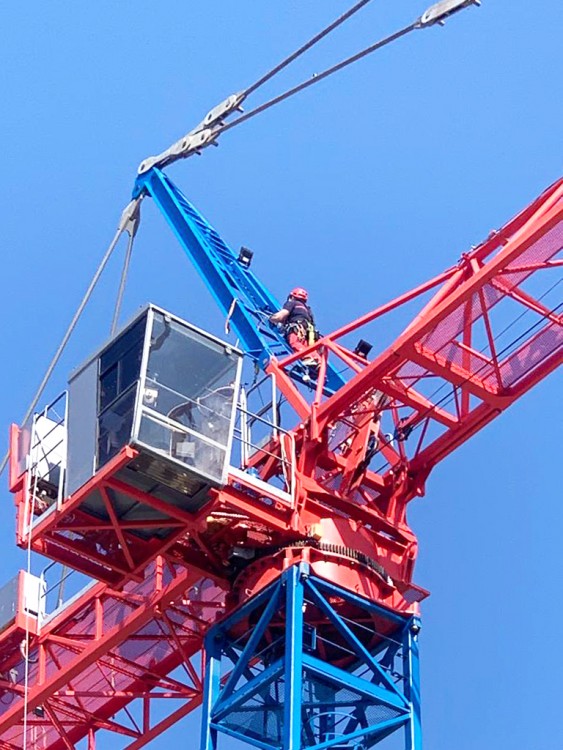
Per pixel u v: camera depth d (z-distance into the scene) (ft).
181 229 230.07
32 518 186.39
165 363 179.83
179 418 177.88
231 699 182.50
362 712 184.65
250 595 184.75
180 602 194.29
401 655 185.47
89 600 197.88
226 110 227.61
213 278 224.74
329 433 192.34
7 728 206.08
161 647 202.90
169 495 179.83
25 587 202.80
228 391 181.88
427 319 179.83
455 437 191.31
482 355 184.85
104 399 180.24
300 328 209.36
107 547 187.83
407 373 189.16
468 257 184.65
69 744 205.67
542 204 180.34
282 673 179.32
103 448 178.29
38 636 200.95
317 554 184.44
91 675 207.82
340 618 182.29
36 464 187.73
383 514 192.24
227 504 180.34
